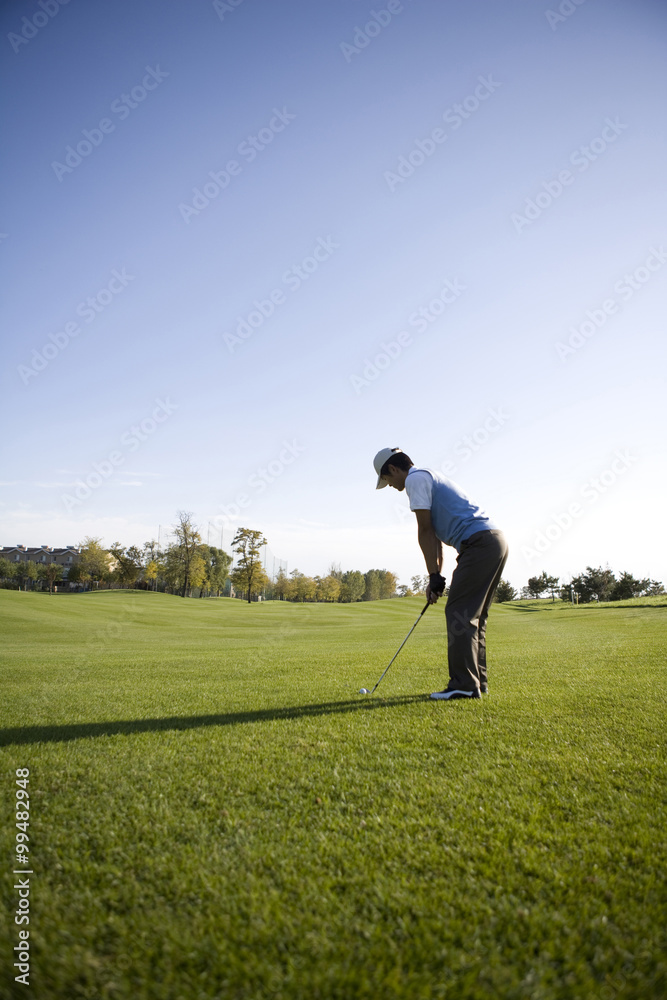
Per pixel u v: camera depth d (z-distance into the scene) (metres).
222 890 1.43
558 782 2.12
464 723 3.03
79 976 1.14
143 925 1.30
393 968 1.15
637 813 1.83
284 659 7.04
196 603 33.06
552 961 1.16
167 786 2.15
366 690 4.24
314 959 1.19
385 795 2.04
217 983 1.12
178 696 4.16
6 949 1.21
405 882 1.45
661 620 14.38
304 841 1.69
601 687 4.06
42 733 2.98
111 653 8.77
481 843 1.66
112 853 1.63
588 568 38.28
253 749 2.62
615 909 1.31
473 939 1.23
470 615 3.83
